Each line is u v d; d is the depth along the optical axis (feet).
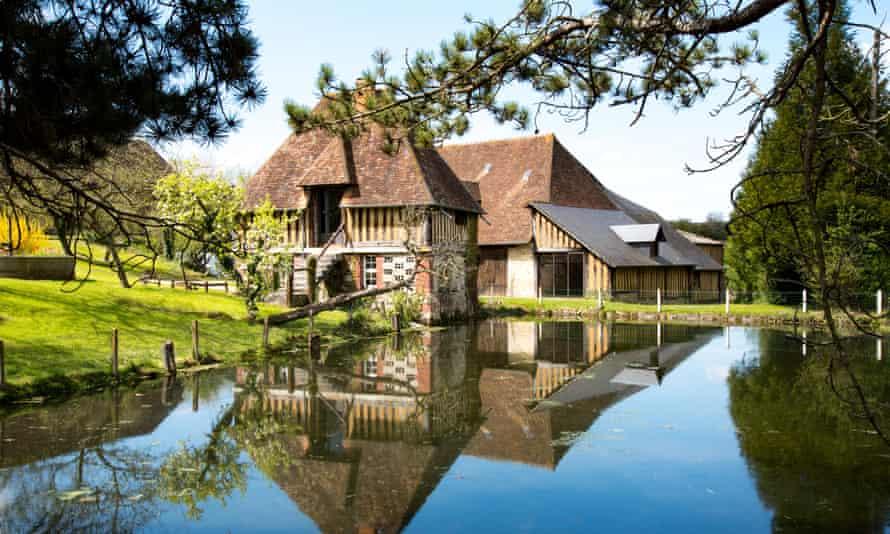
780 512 21.48
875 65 14.07
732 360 53.16
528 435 30.66
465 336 70.33
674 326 82.02
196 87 20.53
